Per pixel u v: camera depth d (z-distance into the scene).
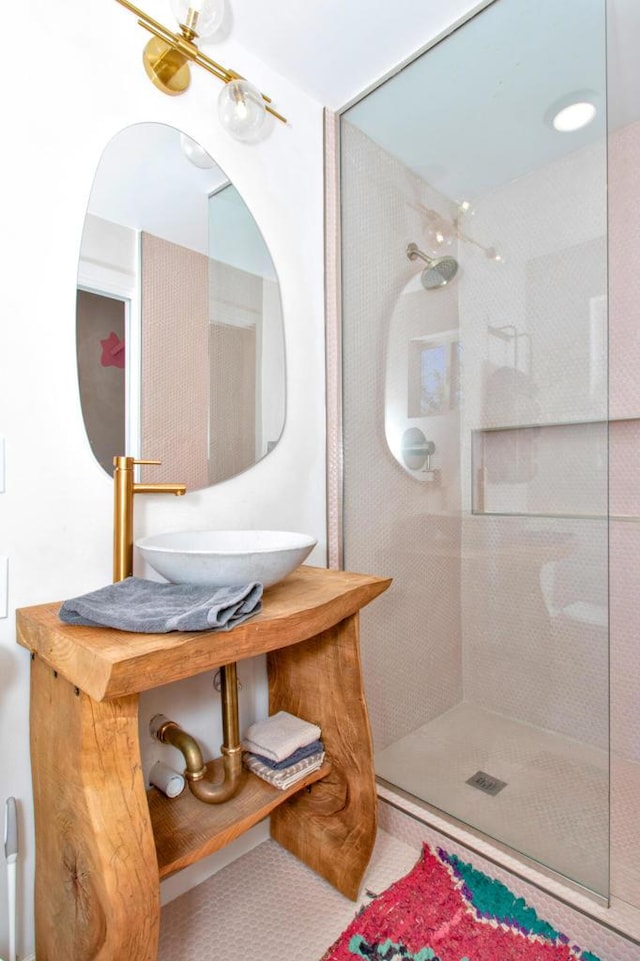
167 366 1.24
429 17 1.35
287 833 1.37
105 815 0.73
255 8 1.29
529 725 1.62
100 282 1.10
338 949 1.06
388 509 1.80
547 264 1.67
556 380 1.65
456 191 1.85
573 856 1.22
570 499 1.59
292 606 0.97
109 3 1.10
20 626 0.93
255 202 1.47
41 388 1.00
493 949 1.06
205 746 1.30
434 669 1.81
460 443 1.92
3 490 0.95
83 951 0.78
